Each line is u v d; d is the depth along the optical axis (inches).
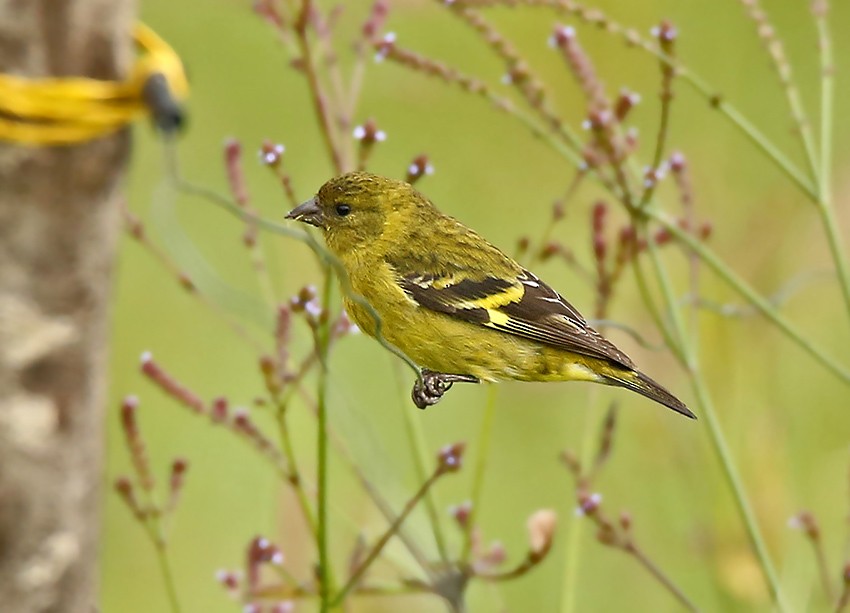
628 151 365.4
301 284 415.2
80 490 183.8
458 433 518.0
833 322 527.5
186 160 596.1
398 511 355.3
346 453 348.2
